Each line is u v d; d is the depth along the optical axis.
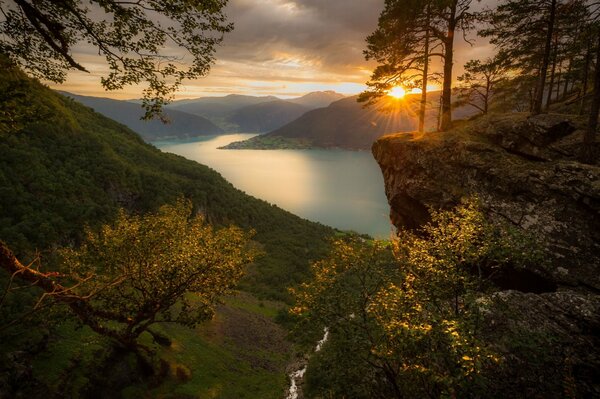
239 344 41.72
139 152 133.25
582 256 12.23
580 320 8.14
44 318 16.52
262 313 58.59
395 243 10.52
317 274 10.95
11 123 7.09
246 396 28.11
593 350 7.35
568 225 13.07
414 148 21.17
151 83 7.68
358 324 9.30
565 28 26.75
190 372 26.97
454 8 21.03
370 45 23.69
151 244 18.58
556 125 16.59
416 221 21.56
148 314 18.91
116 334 18.08
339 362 9.30
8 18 6.95
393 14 21.66
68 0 6.92
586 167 13.43
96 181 75.06
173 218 20.58
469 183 17.66
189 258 18.00
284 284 83.44
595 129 14.52
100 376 20.59
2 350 18.78
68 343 22.17
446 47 22.05
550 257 12.66
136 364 22.59
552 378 6.62
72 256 18.19
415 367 6.07
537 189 14.57
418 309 6.70
